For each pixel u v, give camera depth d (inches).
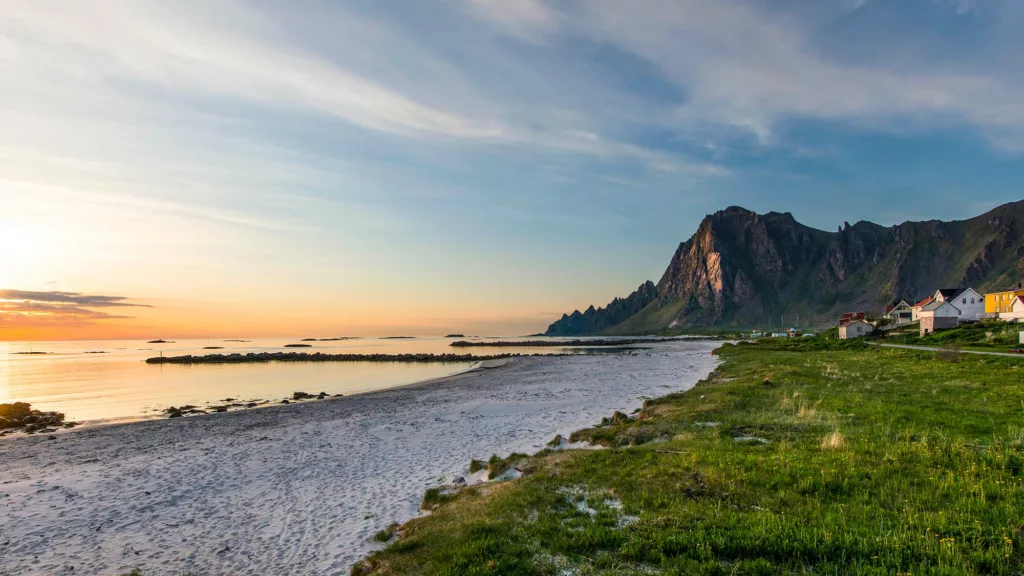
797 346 3235.7
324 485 671.1
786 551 316.2
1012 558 288.4
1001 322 2775.6
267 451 896.3
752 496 416.2
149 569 445.1
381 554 394.0
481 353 5290.4
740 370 1715.1
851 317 4773.6
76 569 455.2
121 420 1397.6
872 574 280.2
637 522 380.2
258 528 528.7
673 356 3491.6
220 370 3430.1
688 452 565.9
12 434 1221.7
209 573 430.0
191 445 983.6
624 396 1370.6
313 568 421.4
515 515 422.3
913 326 3769.7
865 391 978.1
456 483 618.2
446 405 1378.0
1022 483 396.5
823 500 400.5
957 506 362.6
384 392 1868.8
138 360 4953.3
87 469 825.5
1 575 450.6
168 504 628.4
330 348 7815.0
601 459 581.3
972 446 517.7
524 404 1312.7
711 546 328.8
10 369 3634.4
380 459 795.4
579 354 4436.5
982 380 1062.4
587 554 341.4
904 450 505.7
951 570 274.5
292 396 1850.4
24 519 591.5
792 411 802.8
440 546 382.3
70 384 2475.4
